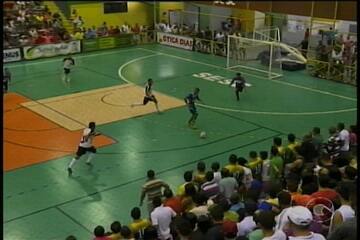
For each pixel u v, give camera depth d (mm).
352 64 26172
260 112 21672
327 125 20078
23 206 13430
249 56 30109
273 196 9734
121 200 13828
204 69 29188
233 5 33781
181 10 38375
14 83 25875
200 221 7852
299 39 33688
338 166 11750
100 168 16016
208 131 19375
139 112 21500
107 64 30438
